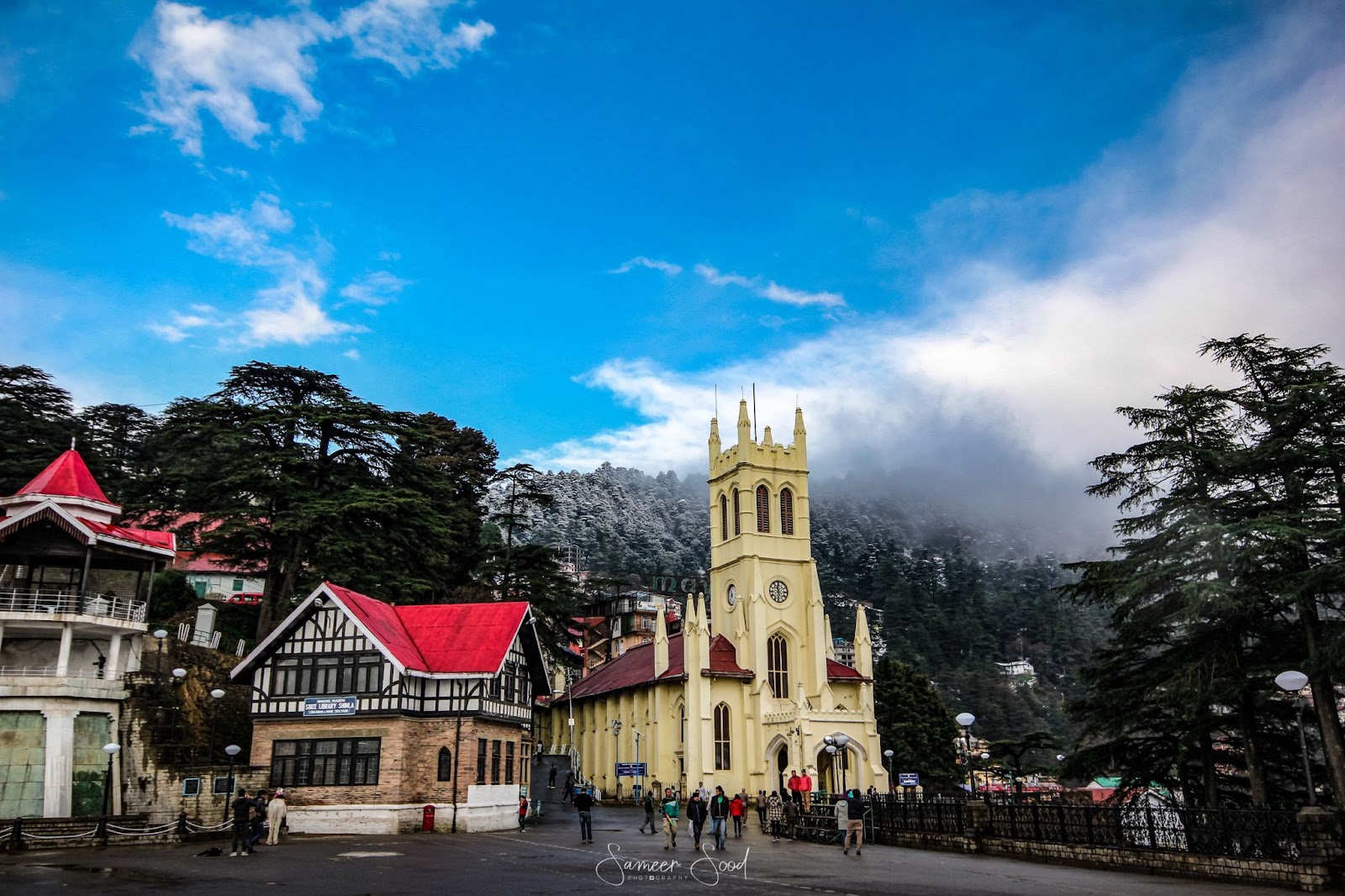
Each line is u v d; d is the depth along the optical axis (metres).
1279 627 37.16
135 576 51.31
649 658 88.12
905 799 38.16
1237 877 24.48
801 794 46.16
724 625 83.62
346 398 60.28
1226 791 40.44
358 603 43.81
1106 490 40.16
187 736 45.12
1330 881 22.56
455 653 44.34
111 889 22.55
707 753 72.94
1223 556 33.50
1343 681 33.00
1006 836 32.53
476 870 27.17
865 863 30.09
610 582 80.62
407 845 35.12
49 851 31.86
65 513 44.12
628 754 82.06
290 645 42.97
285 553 55.78
